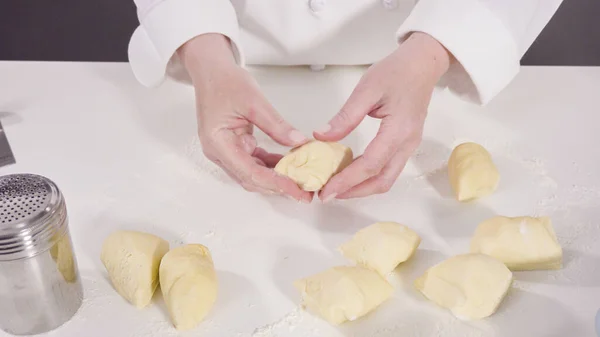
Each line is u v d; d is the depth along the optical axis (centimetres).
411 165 84
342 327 65
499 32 78
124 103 95
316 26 95
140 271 66
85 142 88
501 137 88
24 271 61
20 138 89
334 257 72
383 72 73
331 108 93
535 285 68
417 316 66
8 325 65
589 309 65
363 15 93
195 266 66
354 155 85
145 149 87
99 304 67
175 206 78
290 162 74
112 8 172
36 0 174
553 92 96
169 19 81
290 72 100
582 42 151
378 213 78
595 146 86
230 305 67
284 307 67
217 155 75
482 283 64
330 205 79
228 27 82
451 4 78
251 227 76
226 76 75
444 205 79
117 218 77
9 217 60
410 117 73
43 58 164
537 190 80
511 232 69
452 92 87
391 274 70
